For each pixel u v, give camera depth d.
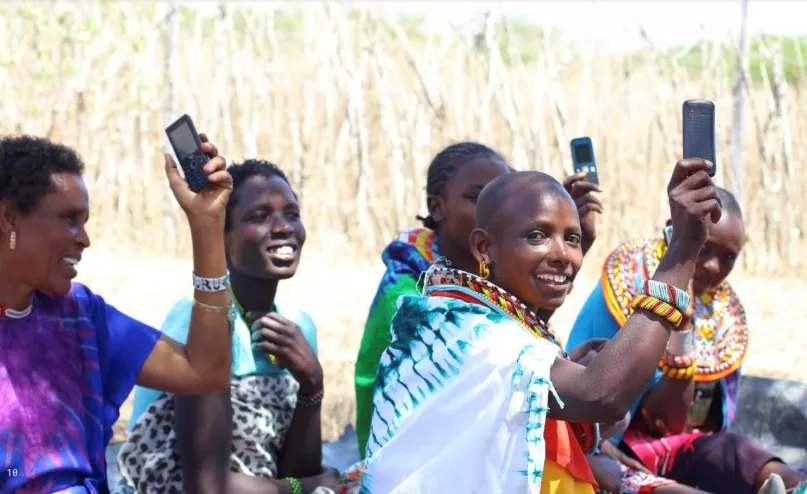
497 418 3.09
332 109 12.02
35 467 3.01
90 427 3.17
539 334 3.27
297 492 4.09
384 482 3.20
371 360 4.61
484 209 3.37
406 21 15.65
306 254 11.35
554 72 12.05
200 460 3.84
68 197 3.10
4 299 3.09
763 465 4.64
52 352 3.14
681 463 4.79
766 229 11.69
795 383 5.87
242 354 4.12
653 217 12.00
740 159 11.20
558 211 3.27
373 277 10.56
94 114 11.82
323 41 12.05
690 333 4.61
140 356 3.30
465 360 3.13
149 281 9.90
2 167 3.06
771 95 11.84
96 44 12.05
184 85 12.25
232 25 11.90
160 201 11.95
